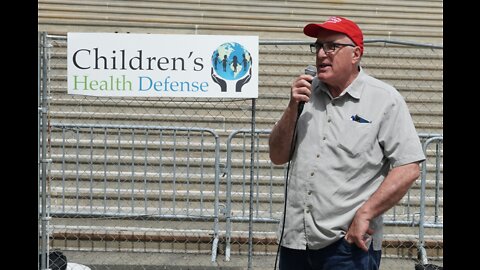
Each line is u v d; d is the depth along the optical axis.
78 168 6.66
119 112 7.70
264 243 6.27
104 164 6.55
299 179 3.10
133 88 4.50
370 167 3.02
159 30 8.69
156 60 4.49
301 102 3.09
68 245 6.29
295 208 3.12
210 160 7.12
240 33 8.77
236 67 4.53
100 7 8.66
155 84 4.51
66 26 8.54
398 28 8.88
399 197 2.95
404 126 3.00
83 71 4.48
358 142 2.99
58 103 7.65
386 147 3.02
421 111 7.98
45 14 8.55
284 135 3.14
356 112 3.02
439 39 8.84
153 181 7.02
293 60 8.30
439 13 8.98
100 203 6.79
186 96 4.53
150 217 6.44
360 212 2.94
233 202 6.80
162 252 6.30
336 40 2.99
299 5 8.89
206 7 8.79
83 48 4.46
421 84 8.20
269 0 8.84
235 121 7.58
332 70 3.00
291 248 3.14
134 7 8.70
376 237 3.12
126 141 7.27
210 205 6.87
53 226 6.29
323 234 3.03
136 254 6.22
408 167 2.96
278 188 6.95
